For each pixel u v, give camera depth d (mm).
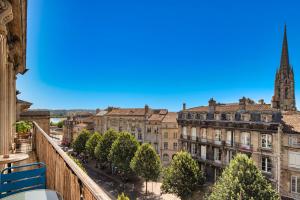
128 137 40688
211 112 37031
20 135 16219
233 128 33094
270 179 28109
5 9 7695
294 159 26203
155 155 35688
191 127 40750
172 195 36000
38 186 5949
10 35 11547
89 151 51719
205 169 37406
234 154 32875
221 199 20844
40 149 10172
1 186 5410
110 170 48781
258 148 29656
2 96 8648
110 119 67625
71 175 4727
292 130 26391
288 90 74875
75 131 77938
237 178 20641
